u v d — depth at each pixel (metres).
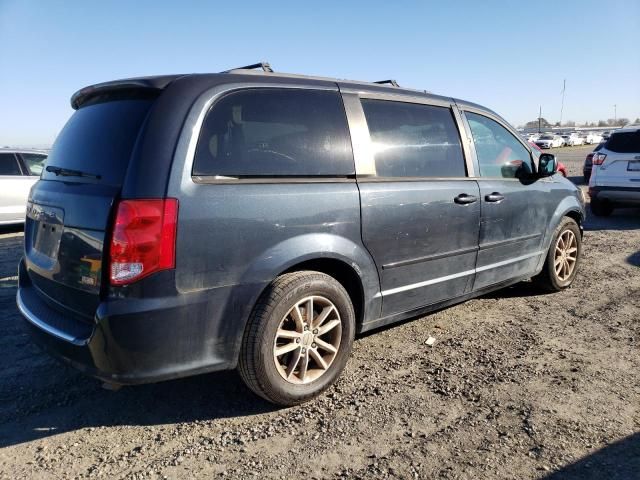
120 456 2.63
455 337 4.14
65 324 2.77
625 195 9.63
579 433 2.74
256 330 2.83
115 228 2.47
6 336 4.26
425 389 3.27
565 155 39.28
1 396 3.26
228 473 2.48
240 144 2.86
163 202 2.52
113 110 2.93
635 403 3.05
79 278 2.66
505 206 4.38
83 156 2.90
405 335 4.20
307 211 3.00
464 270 4.08
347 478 2.42
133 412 3.07
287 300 2.91
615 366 3.57
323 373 3.17
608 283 5.63
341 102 3.38
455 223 3.91
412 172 3.70
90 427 2.91
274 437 2.78
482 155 4.33
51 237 2.95
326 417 2.96
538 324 4.42
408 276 3.64
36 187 3.37
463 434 2.76
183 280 2.58
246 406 3.12
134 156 2.56
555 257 5.19
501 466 2.48
